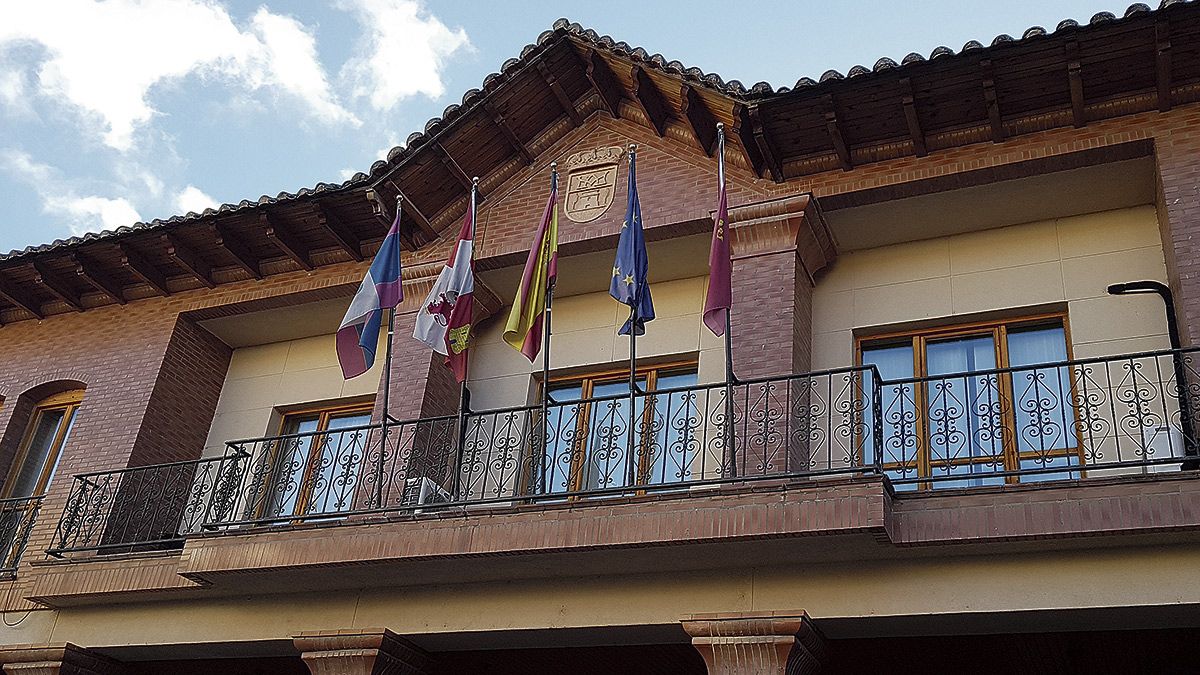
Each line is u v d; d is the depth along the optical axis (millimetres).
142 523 11273
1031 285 9852
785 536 7961
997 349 9812
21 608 11039
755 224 10172
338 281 11914
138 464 11734
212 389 12922
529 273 9844
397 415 10727
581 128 11672
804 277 10297
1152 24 8641
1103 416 8992
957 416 8516
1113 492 7617
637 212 9727
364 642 9188
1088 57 9000
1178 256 8617
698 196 10578
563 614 8945
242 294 12344
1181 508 7379
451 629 9242
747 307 9844
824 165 10227
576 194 11203
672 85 10484
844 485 7973
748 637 8023
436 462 10461
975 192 9867
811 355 10219
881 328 10242
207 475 11445
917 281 10312
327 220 11469
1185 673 9328
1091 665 9461
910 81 9367
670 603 8672
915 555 8164
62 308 13258
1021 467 9047
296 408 12641
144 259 12469
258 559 9453
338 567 9242
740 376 9469
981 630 8203
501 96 11086
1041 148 9469
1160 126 9188
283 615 9938
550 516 8695
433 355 10984
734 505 8195
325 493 11555
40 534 11523
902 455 8289
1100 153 9312
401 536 9078
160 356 12336
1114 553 7754
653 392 8930
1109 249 9727
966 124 9750
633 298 9219
